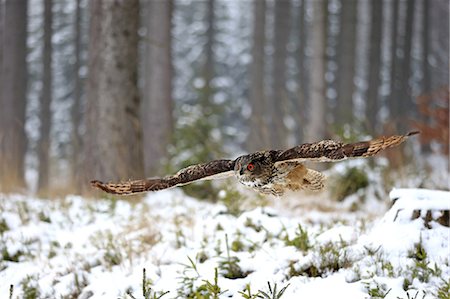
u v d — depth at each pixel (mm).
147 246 10039
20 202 12820
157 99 25750
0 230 11070
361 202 13711
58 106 48375
